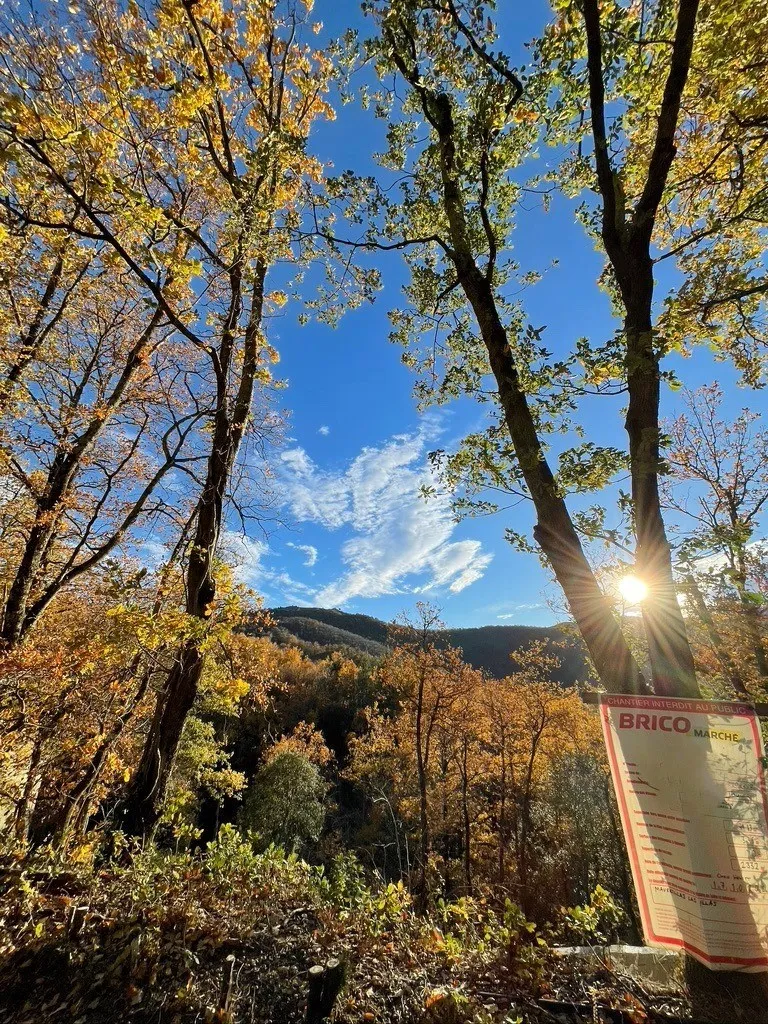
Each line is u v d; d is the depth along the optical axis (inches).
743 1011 123.3
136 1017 125.0
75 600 472.7
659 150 171.0
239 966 143.7
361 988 137.9
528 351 224.2
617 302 264.2
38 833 286.5
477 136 229.9
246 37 295.0
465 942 173.6
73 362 423.5
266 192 274.4
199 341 256.4
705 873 109.9
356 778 1295.5
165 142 265.0
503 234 281.7
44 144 179.6
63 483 422.6
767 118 200.8
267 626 378.0
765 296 213.2
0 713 264.1
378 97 259.9
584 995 137.1
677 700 118.1
